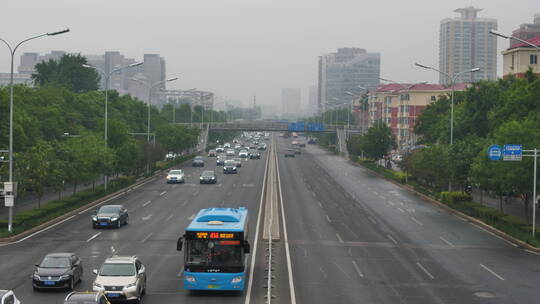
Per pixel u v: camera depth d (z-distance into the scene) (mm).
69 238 41562
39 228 45688
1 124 58406
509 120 55344
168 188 76250
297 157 142750
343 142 163750
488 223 49312
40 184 50938
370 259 35500
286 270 32125
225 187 77250
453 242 42062
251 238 41875
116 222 45938
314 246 39344
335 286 28656
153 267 32438
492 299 26703
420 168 71688
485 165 49062
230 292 27328
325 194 71000
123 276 25406
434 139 93438
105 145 66188
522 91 57969
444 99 101000
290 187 77812
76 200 58312
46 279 26922
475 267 33750
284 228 46594
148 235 42938
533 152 45094
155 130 115938
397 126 160875
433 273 31984
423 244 41000
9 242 40062
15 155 51188
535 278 31125
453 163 58875
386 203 64250
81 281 29219
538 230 42594
